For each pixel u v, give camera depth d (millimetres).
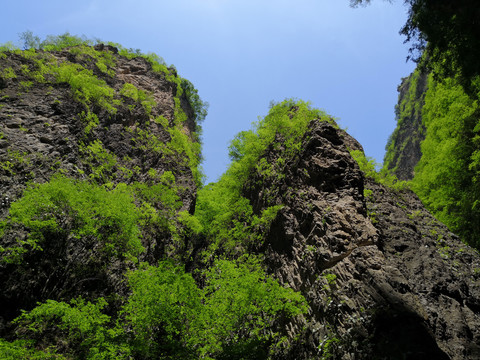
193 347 14117
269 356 15430
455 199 27125
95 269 16891
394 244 16500
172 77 39656
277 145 24344
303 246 17172
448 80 29438
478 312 14078
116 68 34781
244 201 25062
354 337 11945
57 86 24531
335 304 13516
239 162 27766
